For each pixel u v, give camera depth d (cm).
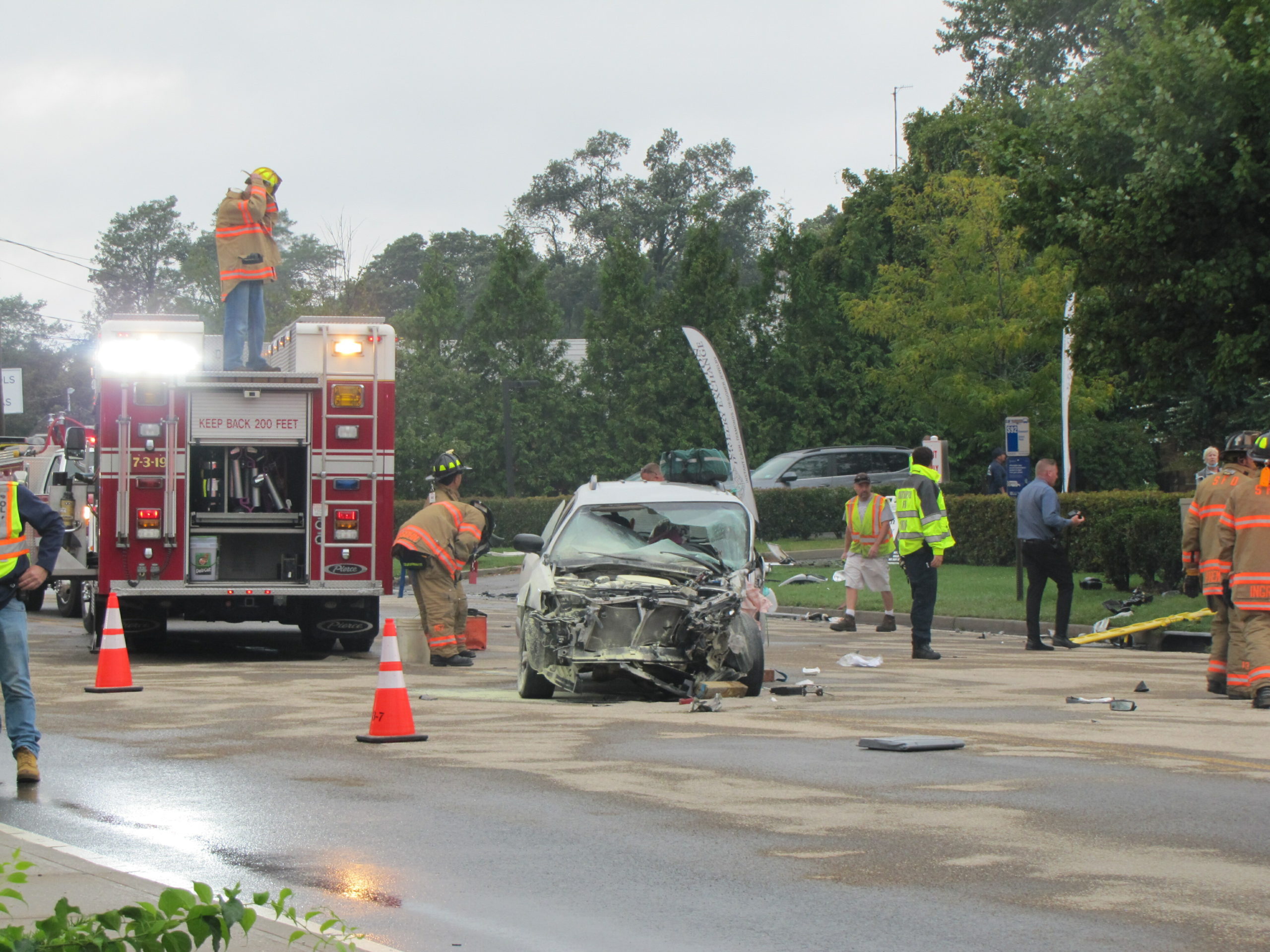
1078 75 2359
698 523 1620
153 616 2012
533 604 1477
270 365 2170
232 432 1942
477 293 12112
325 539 1961
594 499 1652
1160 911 678
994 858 781
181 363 1922
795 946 631
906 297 4775
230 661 1938
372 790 978
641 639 1445
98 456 1916
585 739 1196
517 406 5528
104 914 468
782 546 4328
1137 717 1330
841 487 4700
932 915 675
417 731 1243
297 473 1992
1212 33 2075
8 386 4656
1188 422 5219
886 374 4884
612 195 12406
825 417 5541
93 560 2256
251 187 2120
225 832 852
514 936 648
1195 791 959
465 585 3806
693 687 1456
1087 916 669
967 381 4584
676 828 857
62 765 1081
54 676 1709
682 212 12012
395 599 3344
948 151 6116
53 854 766
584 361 5672
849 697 1510
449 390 5488
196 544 1934
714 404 5516
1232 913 672
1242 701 1474
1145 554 2614
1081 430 5131
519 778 1019
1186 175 2095
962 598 2770
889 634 2447
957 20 6594
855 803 926
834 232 6366
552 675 1446
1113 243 2211
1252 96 2069
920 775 1021
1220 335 2144
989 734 1216
